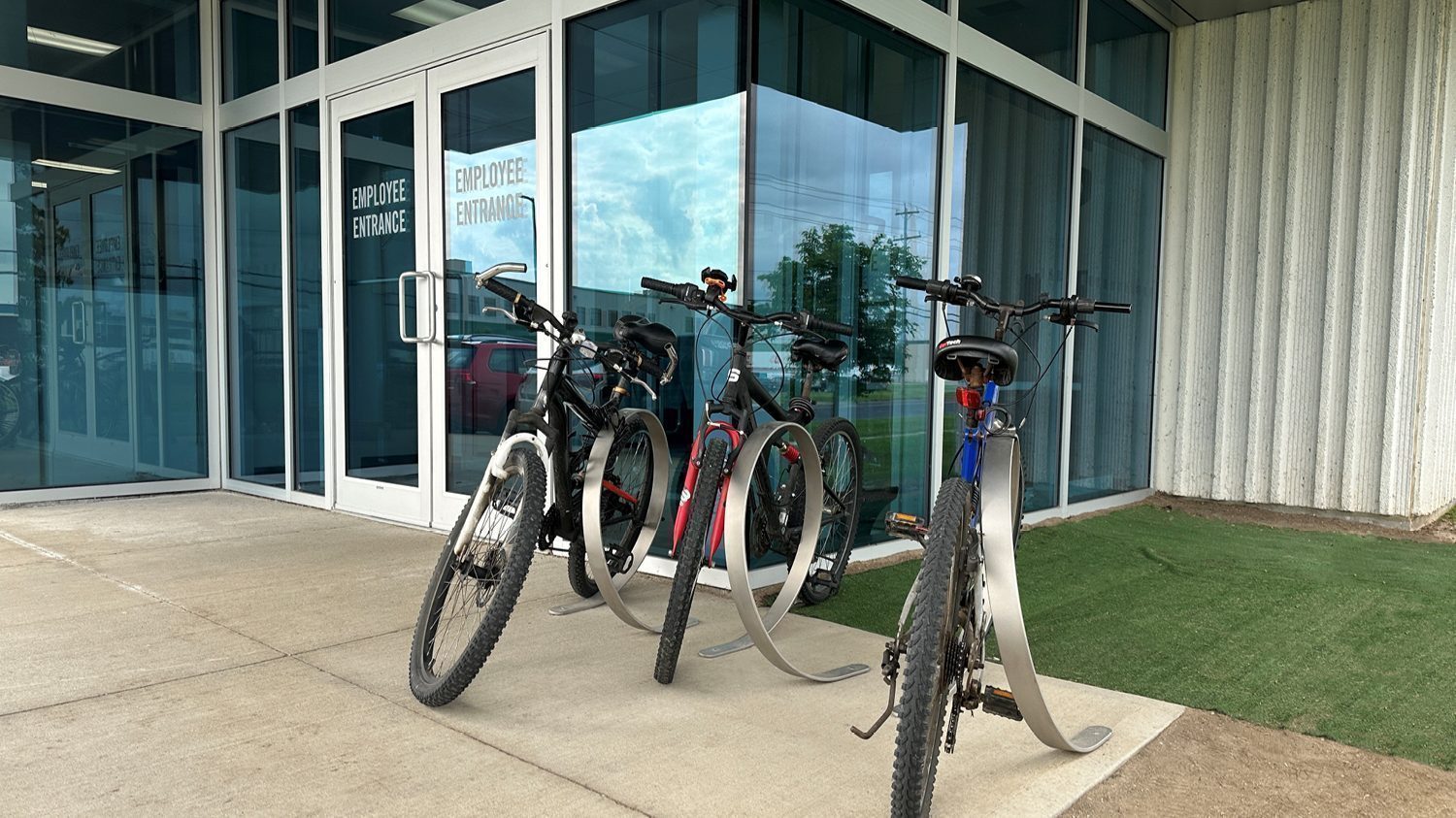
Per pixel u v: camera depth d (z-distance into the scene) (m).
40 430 4.82
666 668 2.29
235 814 1.62
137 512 4.66
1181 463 5.63
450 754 1.89
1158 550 4.12
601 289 3.57
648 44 3.37
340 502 4.73
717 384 3.23
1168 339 5.66
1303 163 5.14
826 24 3.37
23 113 4.67
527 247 3.83
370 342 4.54
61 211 4.82
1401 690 2.37
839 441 3.13
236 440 5.42
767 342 3.20
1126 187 5.30
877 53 3.60
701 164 3.24
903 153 3.75
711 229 3.22
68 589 3.14
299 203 4.89
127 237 5.06
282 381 5.06
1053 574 3.65
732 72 3.14
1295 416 5.20
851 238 3.55
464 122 4.06
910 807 1.44
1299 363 5.17
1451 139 4.80
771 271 3.23
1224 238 5.45
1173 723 2.14
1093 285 5.05
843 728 2.06
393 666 2.41
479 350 4.05
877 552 3.78
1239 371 5.41
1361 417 4.94
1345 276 5.01
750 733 2.03
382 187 4.43
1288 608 3.15
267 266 5.11
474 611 2.28
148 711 2.08
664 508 3.18
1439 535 4.62
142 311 5.14
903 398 3.85
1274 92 5.23
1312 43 5.08
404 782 1.76
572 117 3.64
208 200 5.36
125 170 5.04
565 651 2.56
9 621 2.76
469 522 2.17
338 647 2.55
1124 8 5.14
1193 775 1.88
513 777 1.79
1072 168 4.78
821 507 2.74
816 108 3.37
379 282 4.48
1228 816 1.71
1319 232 5.09
